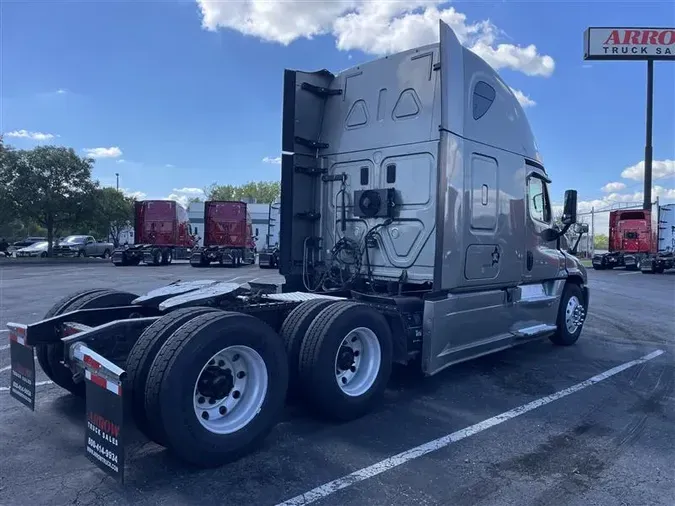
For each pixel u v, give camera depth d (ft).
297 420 15.24
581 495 11.06
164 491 10.92
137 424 11.76
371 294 19.70
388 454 12.96
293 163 21.50
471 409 16.49
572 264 26.35
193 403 11.43
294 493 10.92
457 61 17.78
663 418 15.85
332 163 21.86
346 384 15.34
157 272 74.59
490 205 19.66
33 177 102.17
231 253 92.63
